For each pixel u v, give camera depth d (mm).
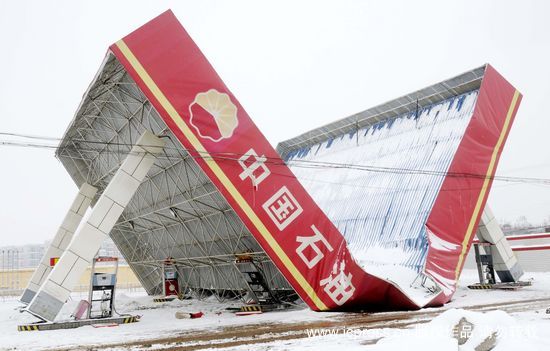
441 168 23719
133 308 25344
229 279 28391
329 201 29094
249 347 11453
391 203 24969
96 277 18375
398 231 23312
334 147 32531
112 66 18188
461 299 22641
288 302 23359
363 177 28078
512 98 26906
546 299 21547
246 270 26203
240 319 18141
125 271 59844
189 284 33375
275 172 18172
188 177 21766
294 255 17750
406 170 25562
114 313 20625
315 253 18156
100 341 13375
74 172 28609
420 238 21906
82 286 54438
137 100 19938
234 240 24156
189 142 17047
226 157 17422
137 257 35062
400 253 22219
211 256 26625
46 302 16812
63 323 16812
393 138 28391
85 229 17875
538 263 43062
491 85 25516
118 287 57969
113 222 18375
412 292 19531
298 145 36031
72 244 17625
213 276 29812
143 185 26016
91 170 28391
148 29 17297
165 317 20125
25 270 63719
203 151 17141
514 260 30438
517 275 30188
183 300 30312
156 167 23344
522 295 23953
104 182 28609
